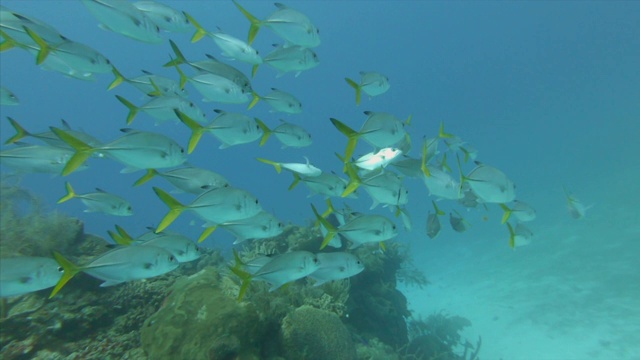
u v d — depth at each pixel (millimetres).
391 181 2375
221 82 2795
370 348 3611
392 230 2334
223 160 41438
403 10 48906
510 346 4984
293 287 3229
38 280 1673
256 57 2938
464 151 3676
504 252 8578
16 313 2582
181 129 41062
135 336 2670
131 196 33625
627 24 37656
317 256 2164
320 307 3160
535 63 43500
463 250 10047
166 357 2301
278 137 2990
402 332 4598
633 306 4742
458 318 5539
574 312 5121
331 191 2926
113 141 2076
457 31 48344
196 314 2445
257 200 2191
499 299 6391
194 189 2385
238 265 2148
